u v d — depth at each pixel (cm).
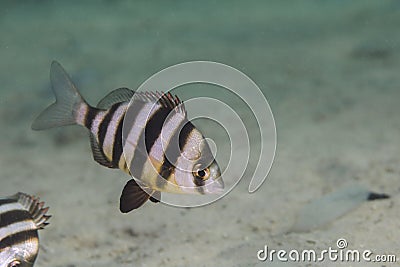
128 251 571
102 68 1532
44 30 2117
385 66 1390
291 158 795
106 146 357
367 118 983
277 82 1297
